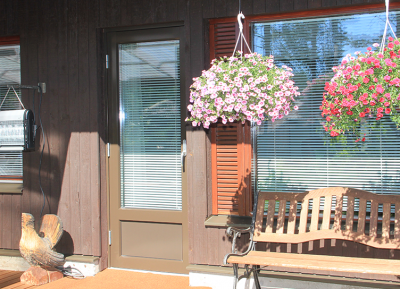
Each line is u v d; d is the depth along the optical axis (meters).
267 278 3.02
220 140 3.26
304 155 3.08
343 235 2.68
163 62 3.41
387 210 2.62
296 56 3.08
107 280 3.25
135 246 3.49
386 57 2.06
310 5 2.92
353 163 2.98
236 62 2.33
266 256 2.57
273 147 3.14
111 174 3.52
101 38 3.47
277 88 2.26
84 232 3.44
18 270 3.60
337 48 3.00
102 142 3.46
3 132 3.29
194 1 3.15
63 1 3.47
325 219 2.75
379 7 2.88
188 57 3.17
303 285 2.95
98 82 3.41
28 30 3.56
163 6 3.23
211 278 3.10
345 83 2.10
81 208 3.44
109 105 3.52
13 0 3.60
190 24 3.16
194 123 2.39
